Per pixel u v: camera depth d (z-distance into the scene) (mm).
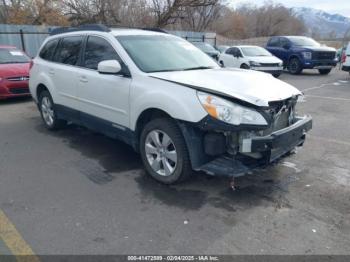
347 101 9312
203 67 4723
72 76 5207
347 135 6062
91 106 4941
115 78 4395
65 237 3000
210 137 3492
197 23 36375
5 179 4176
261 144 3395
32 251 2818
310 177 4258
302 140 4188
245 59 14883
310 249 2863
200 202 3619
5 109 8219
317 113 7805
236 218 3316
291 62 17000
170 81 3787
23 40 16281
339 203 3607
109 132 4809
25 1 24375
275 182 4109
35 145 5480
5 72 8750
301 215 3371
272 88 3824
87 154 5066
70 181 4129
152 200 3660
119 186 3992
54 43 6012
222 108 3322
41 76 6062
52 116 6199
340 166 4617
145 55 4453
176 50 4898
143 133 4109
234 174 3422
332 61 16516
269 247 2887
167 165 3939
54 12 23781
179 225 3193
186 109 3512
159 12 19453
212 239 2988
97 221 3252
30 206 3521
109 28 4898
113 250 2836
